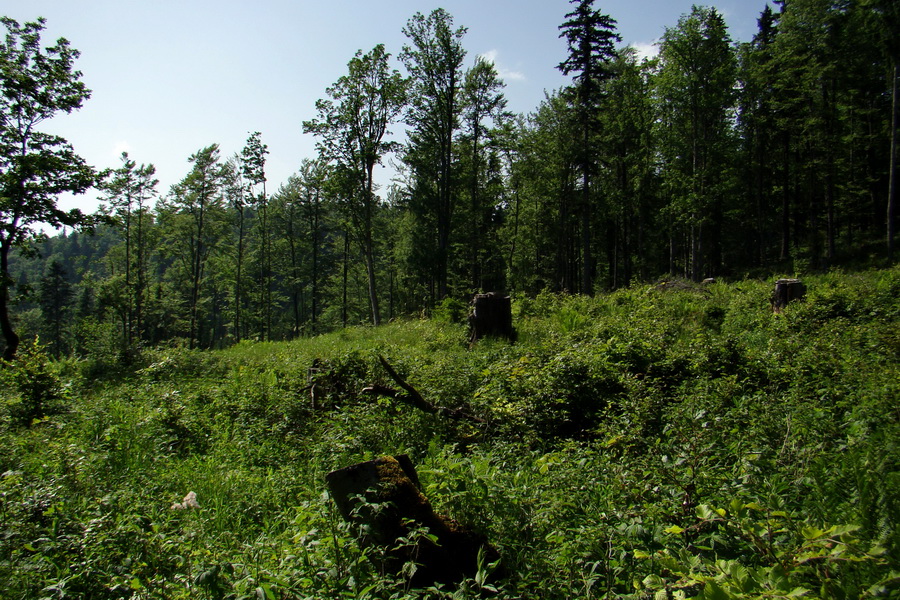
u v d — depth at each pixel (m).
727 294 17.94
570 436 6.72
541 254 46.94
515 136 37.25
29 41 19.09
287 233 53.34
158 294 53.91
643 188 36.75
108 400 10.38
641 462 4.38
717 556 2.85
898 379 5.96
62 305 67.50
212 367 15.80
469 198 36.62
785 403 5.81
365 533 3.31
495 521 3.63
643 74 38.16
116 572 3.51
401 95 30.41
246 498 5.30
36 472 6.01
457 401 7.75
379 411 7.28
